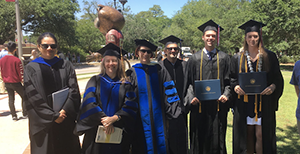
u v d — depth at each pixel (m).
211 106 3.15
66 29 26.45
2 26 21.72
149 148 2.93
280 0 19.06
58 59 3.11
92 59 7.04
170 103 3.15
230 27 24.94
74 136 3.07
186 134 3.21
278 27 19.06
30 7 22.09
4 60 5.22
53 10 23.30
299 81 2.86
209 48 3.23
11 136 4.52
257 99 3.04
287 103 6.90
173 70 3.48
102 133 2.59
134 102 2.80
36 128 2.76
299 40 21.53
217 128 3.14
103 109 2.69
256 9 20.73
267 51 3.07
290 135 4.39
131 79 3.05
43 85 2.85
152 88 3.03
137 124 3.00
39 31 26.86
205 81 3.04
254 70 3.09
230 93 3.12
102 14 5.79
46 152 2.78
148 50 3.08
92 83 2.76
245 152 3.13
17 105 7.29
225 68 3.22
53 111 2.78
